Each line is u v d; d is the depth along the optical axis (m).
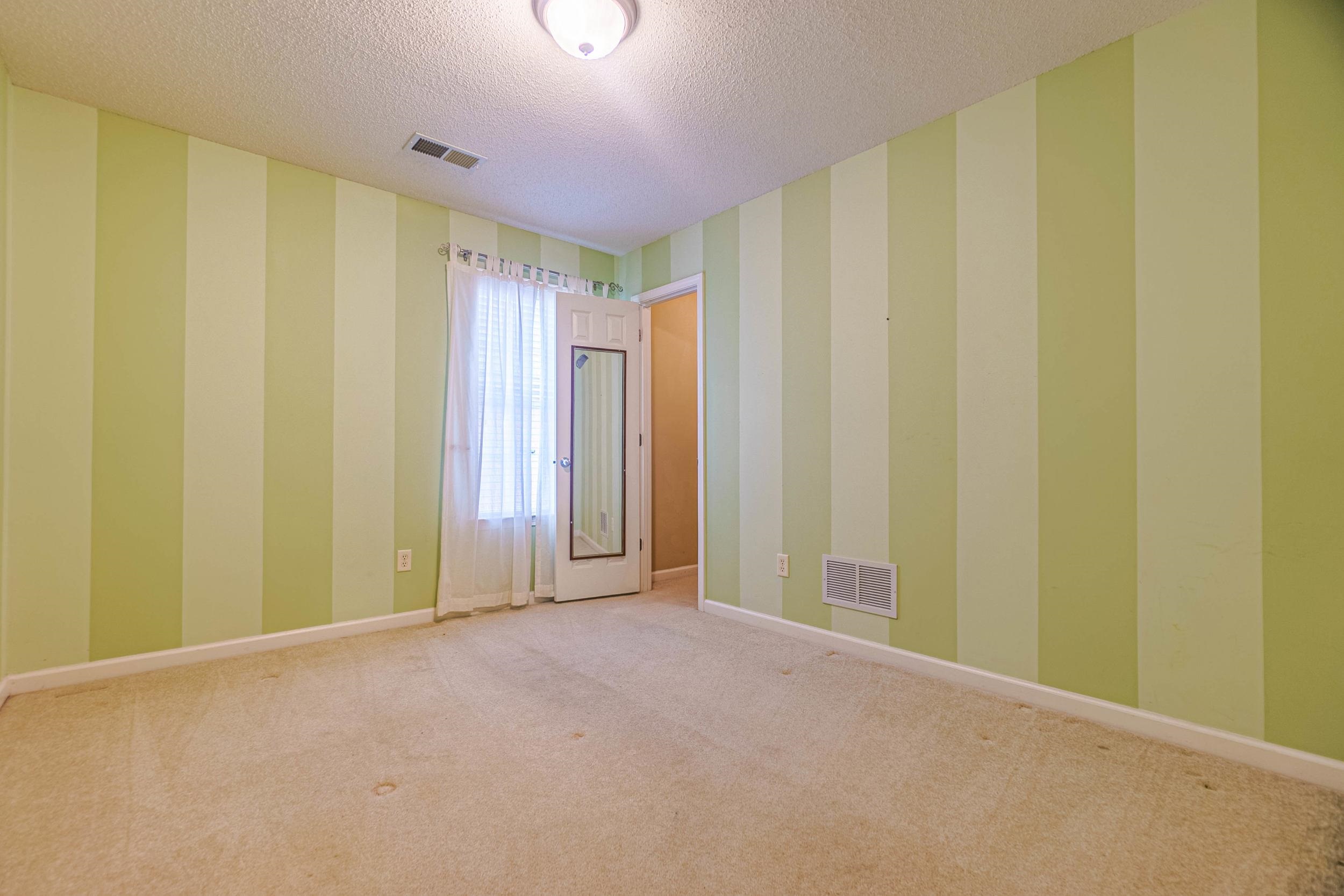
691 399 4.75
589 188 3.25
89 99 2.43
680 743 1.95
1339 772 1.68
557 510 3.82
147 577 2.58
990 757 1.87
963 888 1.31
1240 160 1.85
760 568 3.33
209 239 2.74
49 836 1.46
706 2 1.90
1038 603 2.27
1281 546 1.79
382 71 2.26
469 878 1.33
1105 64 2.12
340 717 2.14
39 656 2.36
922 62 2.21
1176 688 1.96
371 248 3.21
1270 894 1.29
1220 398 1.89
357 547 3.15
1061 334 2.21
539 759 1.85
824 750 1.92
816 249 3.05
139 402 2.57
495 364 3.61
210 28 2.02
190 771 1.77
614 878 1.33
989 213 2.41
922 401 2.62
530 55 2.16
